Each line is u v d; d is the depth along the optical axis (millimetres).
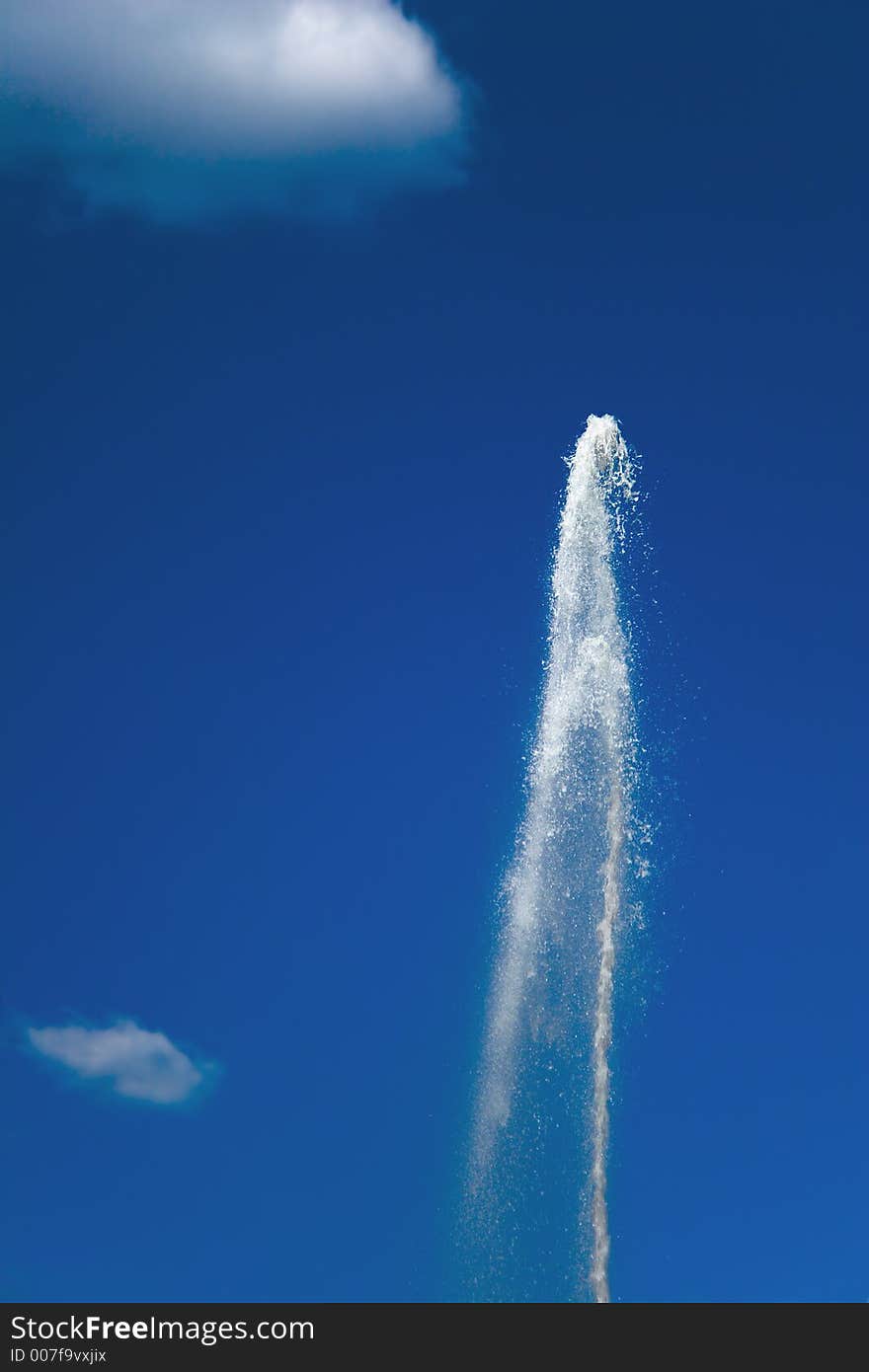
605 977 42312
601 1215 39906
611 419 44938
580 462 44781
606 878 43062
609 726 43656
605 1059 41562
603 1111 41094
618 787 43375
